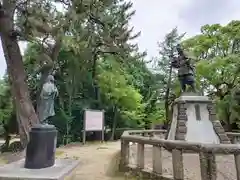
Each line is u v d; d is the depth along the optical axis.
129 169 6.25
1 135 17.16
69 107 16.11
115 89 17.16
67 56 15.72
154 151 5.65
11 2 10.75
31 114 10.75
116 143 14.95
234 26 17.31
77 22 10.69
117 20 13.55
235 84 16.94
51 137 6.38
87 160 8.45
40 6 11.02
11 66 10.82
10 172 5.49
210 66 15.95
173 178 5.05
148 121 22.02
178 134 9.21
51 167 6.11
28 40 11.18
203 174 4.48
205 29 18.45
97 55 16.05
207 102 9.82
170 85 21.27
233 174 5.50
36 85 14.34
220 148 4.49
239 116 16.62
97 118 15.20
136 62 16.12
